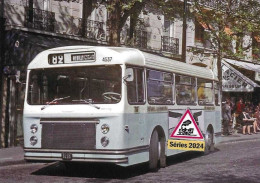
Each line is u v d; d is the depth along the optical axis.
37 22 18.66
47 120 9.87
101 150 9.42
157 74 11.27
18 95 16.72
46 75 10.15
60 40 18.97
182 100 12.88
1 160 12.17
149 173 10.66
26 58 16.08
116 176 10.22
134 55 10.21
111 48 10.00
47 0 19.50
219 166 11.84
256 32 24.38
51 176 10.26
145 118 10.45
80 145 9.55
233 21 24.05
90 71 9.81
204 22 24.33
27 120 10.09
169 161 13.23
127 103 9.62
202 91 14.70
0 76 16.53
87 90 9.77
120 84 9.57
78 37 20.25
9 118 16.69
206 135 14.92
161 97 11.46
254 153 15.21
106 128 9.43
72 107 9.71
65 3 20.47
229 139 20.62
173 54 27.11
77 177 10.07
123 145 9.42
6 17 17.31
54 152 9.74
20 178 9.92
